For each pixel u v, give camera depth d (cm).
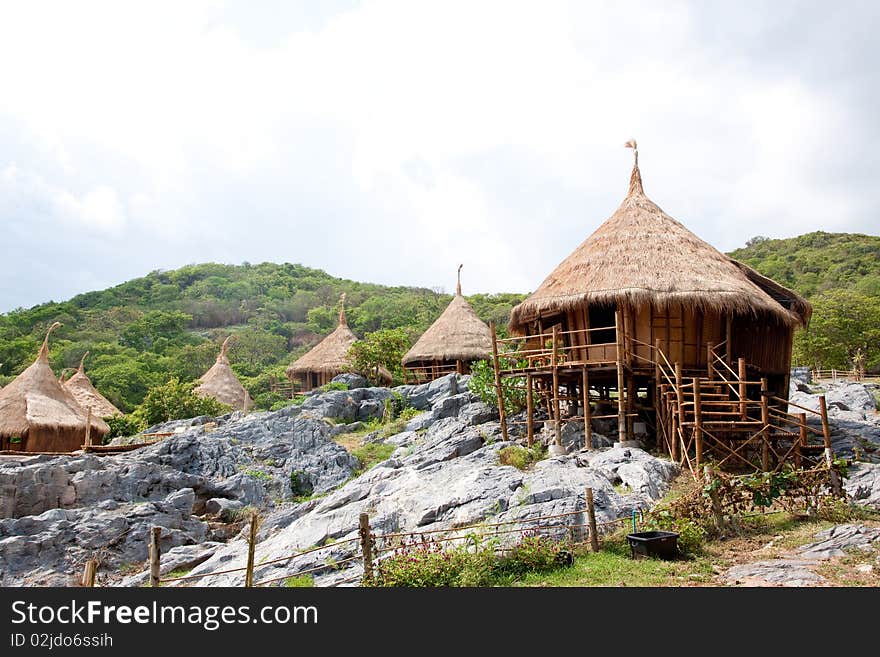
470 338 3425
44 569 1519
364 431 2569
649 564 1052
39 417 2514
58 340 6944
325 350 3962
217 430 2241
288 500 1953
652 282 1873
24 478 1744
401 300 9319
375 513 1436
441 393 2853
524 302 2073
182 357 6494
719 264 2002
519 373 1975
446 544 1177
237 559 1414
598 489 1339
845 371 4400
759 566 1015
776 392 2059
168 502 1758
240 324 9550
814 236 9044
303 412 2642
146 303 9856
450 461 1822
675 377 1717
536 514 1259
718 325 1923
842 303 4831
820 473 1316
